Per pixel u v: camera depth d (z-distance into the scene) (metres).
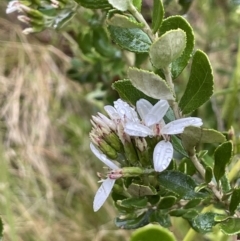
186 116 0.12
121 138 0.11
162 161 0.11
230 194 0.12
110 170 0.12
